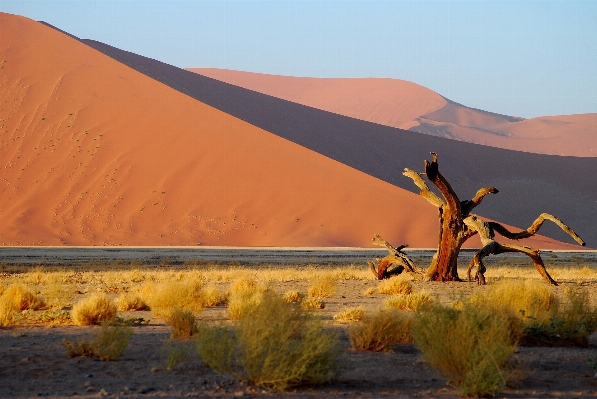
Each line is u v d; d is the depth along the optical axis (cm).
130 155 9719
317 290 2303
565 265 5272
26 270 3925
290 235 8212
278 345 884
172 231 8381
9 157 9906
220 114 10850
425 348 983
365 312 1694
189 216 8656
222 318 1529
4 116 10719
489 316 987
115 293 2422
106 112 10700
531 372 962
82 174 9475
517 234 2869
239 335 906
